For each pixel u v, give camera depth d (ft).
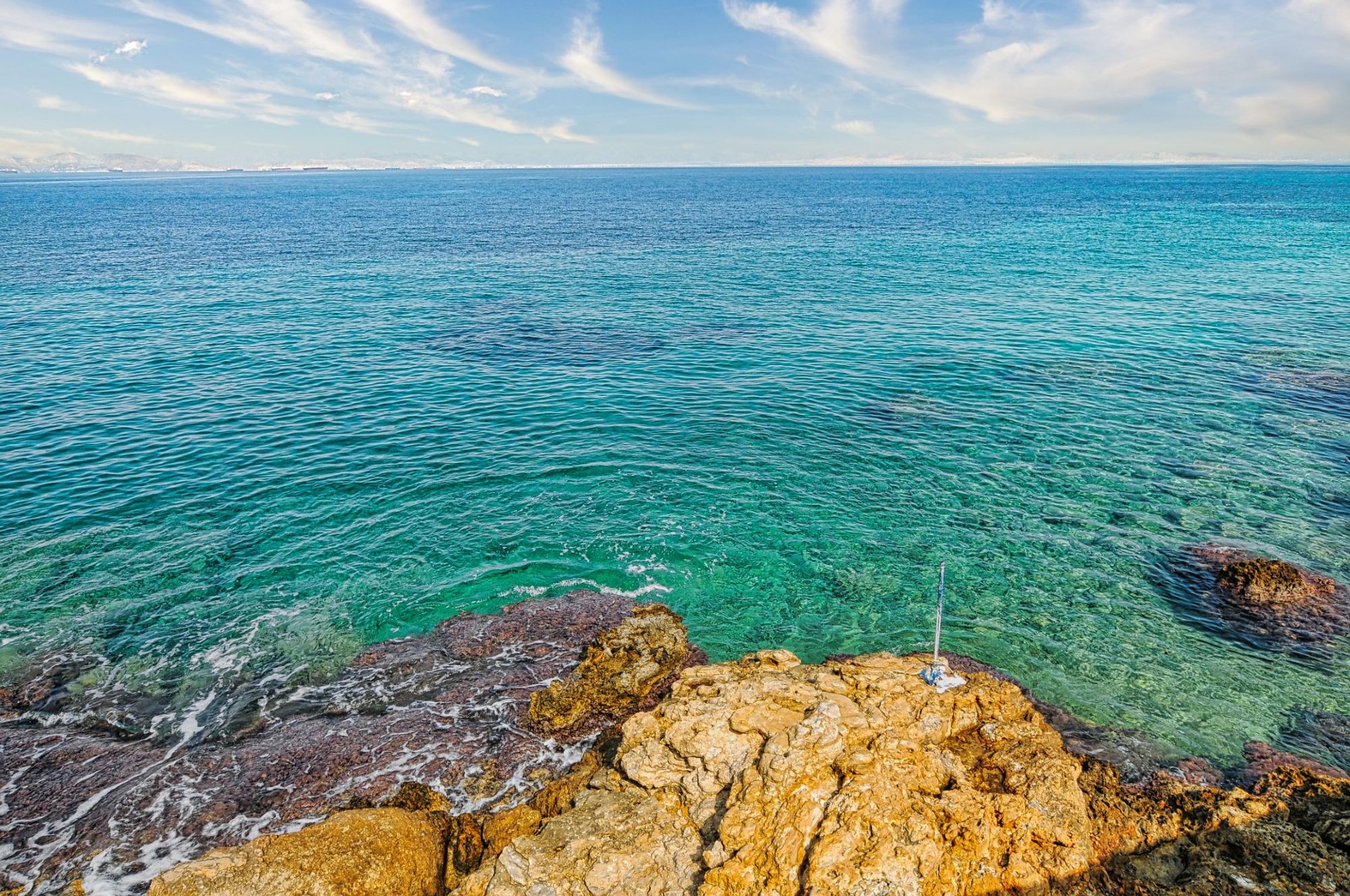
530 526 72.08
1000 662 54.44
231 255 231.91
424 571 65.00
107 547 67.46
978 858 34.55
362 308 158.30
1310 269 202.08
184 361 120.37
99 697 50.37
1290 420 96.17
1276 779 42.50
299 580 63.62
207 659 54.19
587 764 44.45
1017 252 237.04
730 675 48.01
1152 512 74.33
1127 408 101.04
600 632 56.85
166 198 555.28
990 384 110.93
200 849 39.14
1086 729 47.62
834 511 75.25
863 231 305.73
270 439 90.74
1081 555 67.46
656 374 116.47
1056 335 136.77
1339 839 35.91
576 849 35.65
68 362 118.11
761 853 33.91
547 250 249.34
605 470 83.61
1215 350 126.41
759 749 39.96
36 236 277.44
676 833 36.81
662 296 171.83
